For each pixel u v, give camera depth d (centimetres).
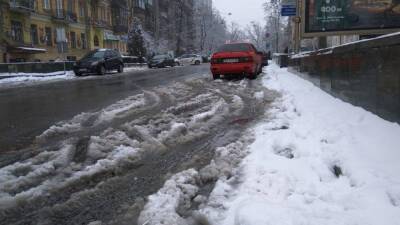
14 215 349
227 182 412
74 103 1031
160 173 450
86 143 579
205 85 1452
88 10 5044
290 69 2036
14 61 3569
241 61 1638
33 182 422
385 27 1459
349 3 1471
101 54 2758
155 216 338
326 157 459
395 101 511
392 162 399
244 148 538
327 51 941
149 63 4012
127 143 573
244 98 1047
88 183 420
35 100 1137
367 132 507
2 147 572
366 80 624
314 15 1493
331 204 340
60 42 2786
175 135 625
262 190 379
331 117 644
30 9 3750
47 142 595
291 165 445
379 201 323
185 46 8612
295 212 319
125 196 386
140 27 5716
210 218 331
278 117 743
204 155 518
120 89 1398
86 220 339
